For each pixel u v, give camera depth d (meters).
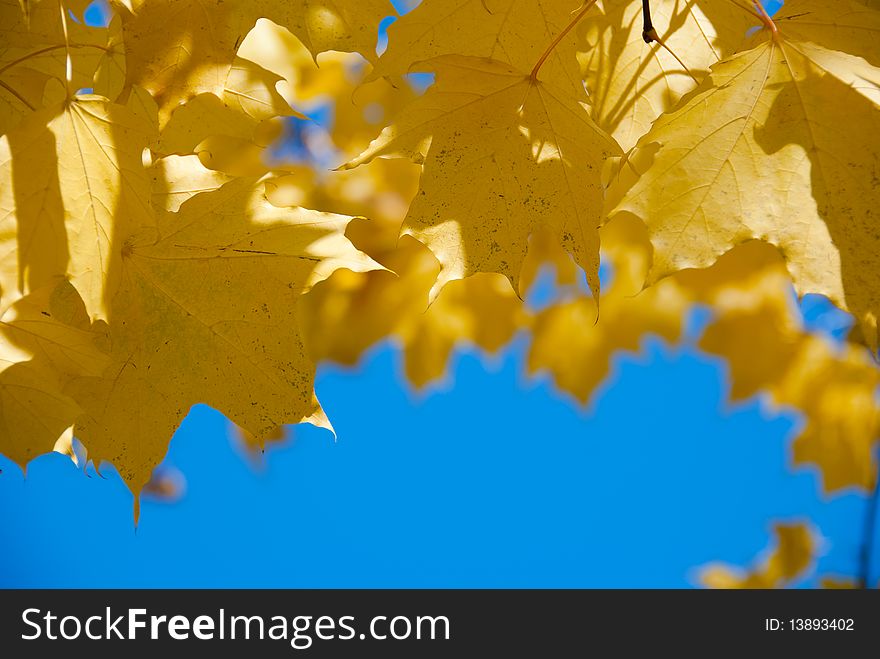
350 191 2.62
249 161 2.50
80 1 1.50
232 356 1.31
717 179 1.21
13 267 1.13
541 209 1.29
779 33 1.27
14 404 1.33
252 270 1.32
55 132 1.17
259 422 1.31
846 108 1.21
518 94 1.33
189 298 1.32
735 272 2.67
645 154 1.59
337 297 2.75
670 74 1.48
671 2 1.48
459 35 1.40
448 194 1.28
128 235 1.20
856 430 2.80
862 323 1.16
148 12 1.23
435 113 1.30
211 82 1.25
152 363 1.32
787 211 1.20
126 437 1.33
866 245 1.18
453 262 1.25
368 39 1.52
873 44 1.28
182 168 1.34
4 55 1.46
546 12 1.40
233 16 1.26
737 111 1.23
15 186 1.14
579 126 1.33
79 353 1.30
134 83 1.23
